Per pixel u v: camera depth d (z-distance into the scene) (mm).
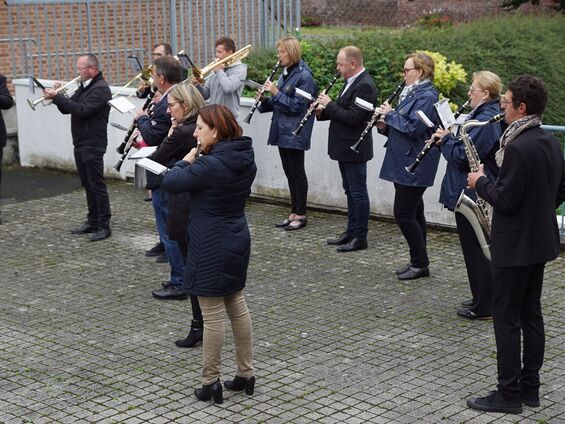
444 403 5535
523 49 16953
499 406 5395
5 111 13102
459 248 8828
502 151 5301
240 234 5430
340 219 9953
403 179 7570
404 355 6277
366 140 8500
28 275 8109
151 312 7164
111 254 8727
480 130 6504
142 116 7391
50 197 11102
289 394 5676
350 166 8562
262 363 6145
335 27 26594
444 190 6926
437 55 12805
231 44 9812
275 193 10602
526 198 5156
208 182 5281
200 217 5383
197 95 6688
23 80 12477
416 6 26391
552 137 5262
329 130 8703
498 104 6645
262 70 13609
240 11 14547
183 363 6168
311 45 14484
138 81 13570
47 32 12812
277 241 9094
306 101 9125
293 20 15211
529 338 5445
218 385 5535
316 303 7316
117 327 6848
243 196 5418
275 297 7461
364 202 8648
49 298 7504
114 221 9898
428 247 8859
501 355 5352
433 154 7551
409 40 15562
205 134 5363
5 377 5949
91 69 9000
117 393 5707
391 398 5602
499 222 5258
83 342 6551
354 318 6988
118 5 13352
